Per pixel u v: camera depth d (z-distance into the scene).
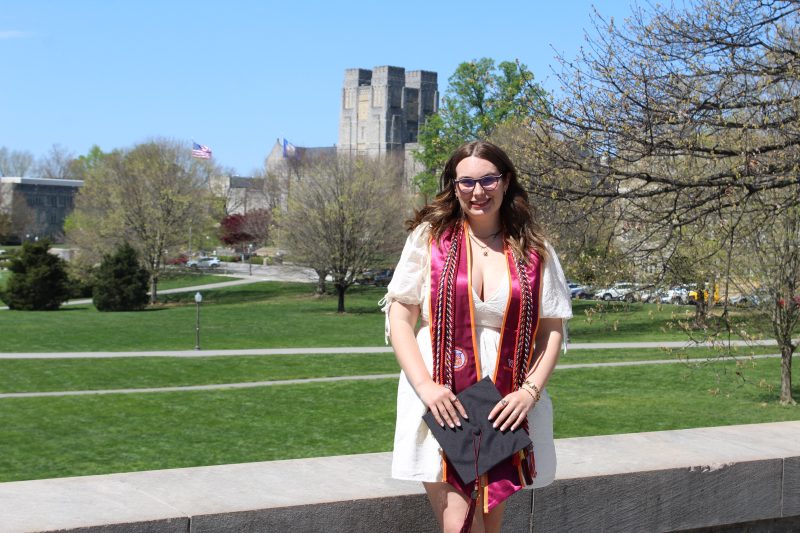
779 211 12.99
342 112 191.75
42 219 167.25
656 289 16.31
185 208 68.69
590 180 14.14
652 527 4.00
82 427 20.31
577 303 49.97
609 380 26.31
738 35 13.04
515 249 3.05
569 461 4.10
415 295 3.07
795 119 12.34
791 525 4.48
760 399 22.81
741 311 21.23
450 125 46.69
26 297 60.78
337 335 42.69
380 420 21.16
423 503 3.49
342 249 55.69
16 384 26.78
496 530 3.04
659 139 12.69
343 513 3.33
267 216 100.94
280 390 25.73
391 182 64.81
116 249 66.75
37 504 3.14
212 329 45.47
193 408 22.80
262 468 3.78
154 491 3.36
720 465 4.15
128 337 40.97
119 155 71.38
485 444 2.84
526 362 3.00
